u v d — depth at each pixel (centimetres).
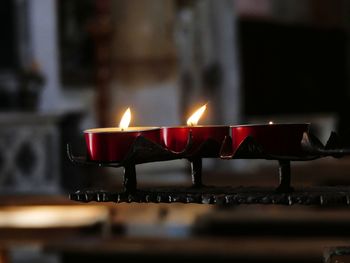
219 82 609
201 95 600
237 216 360
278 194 87
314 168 465
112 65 578
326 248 114
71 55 555
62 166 489
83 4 550
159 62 579
